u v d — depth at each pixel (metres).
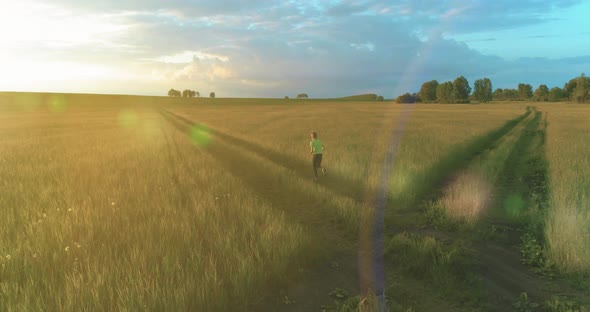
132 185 9.17
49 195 8.17
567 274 4.73
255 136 24.17
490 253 5.62
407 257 5.34
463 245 5.86
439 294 4.42
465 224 6.72
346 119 44.78
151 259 4.68
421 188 9.39
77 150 17.36
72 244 5.08
